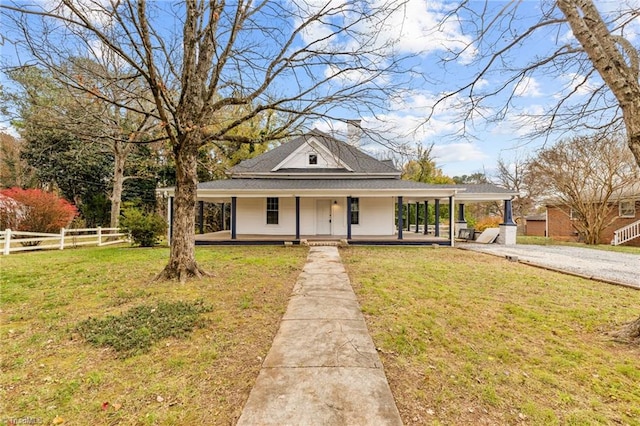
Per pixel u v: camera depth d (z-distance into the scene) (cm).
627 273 767
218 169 761
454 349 338
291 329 385
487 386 268
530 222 2698
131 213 1291
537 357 324
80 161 1836
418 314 443
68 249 1176
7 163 2103
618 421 228
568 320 430
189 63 571
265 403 235
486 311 462
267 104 634
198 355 316
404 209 2562
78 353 321
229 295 529
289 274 699
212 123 685
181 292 544
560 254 1142
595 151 1466
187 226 643
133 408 235
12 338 360
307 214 1518
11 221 1194
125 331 367
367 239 1312
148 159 1941
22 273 700
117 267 773
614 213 1778
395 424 212
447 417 227
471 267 812
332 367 291
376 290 562
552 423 224
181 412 230
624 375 290
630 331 371
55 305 477
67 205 1388
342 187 1318
